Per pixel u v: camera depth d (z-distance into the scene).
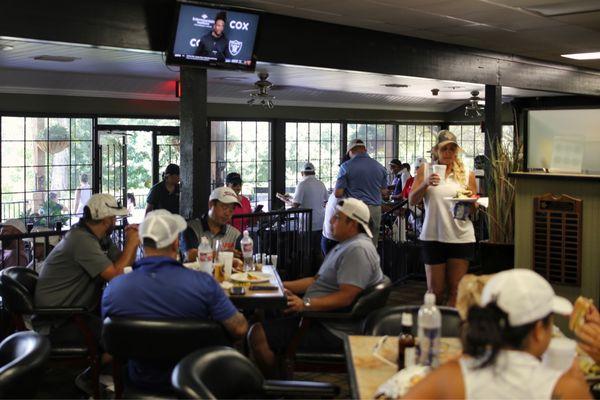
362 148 7.38
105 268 4.12
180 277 3.09
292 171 13.48
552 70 10.20
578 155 5.00
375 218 7.42
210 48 5.77
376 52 7.39
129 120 10.87
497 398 1.83
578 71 10.81
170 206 8.87
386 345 2.83
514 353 1.84
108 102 10.56
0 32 4.74
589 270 4.85
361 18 6.66
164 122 11.28
